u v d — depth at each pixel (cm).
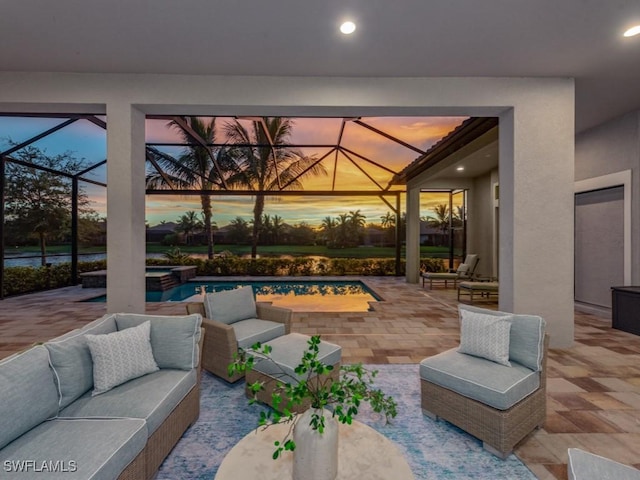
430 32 309
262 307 361
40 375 167
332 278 1112
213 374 316
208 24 298
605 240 557
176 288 962
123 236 381
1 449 143
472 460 196
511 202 392
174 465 191
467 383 212
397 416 243
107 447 146
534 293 387
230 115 424
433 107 395
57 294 771
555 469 188
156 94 386
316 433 135
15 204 785
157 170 936
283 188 1069
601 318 543
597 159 559
